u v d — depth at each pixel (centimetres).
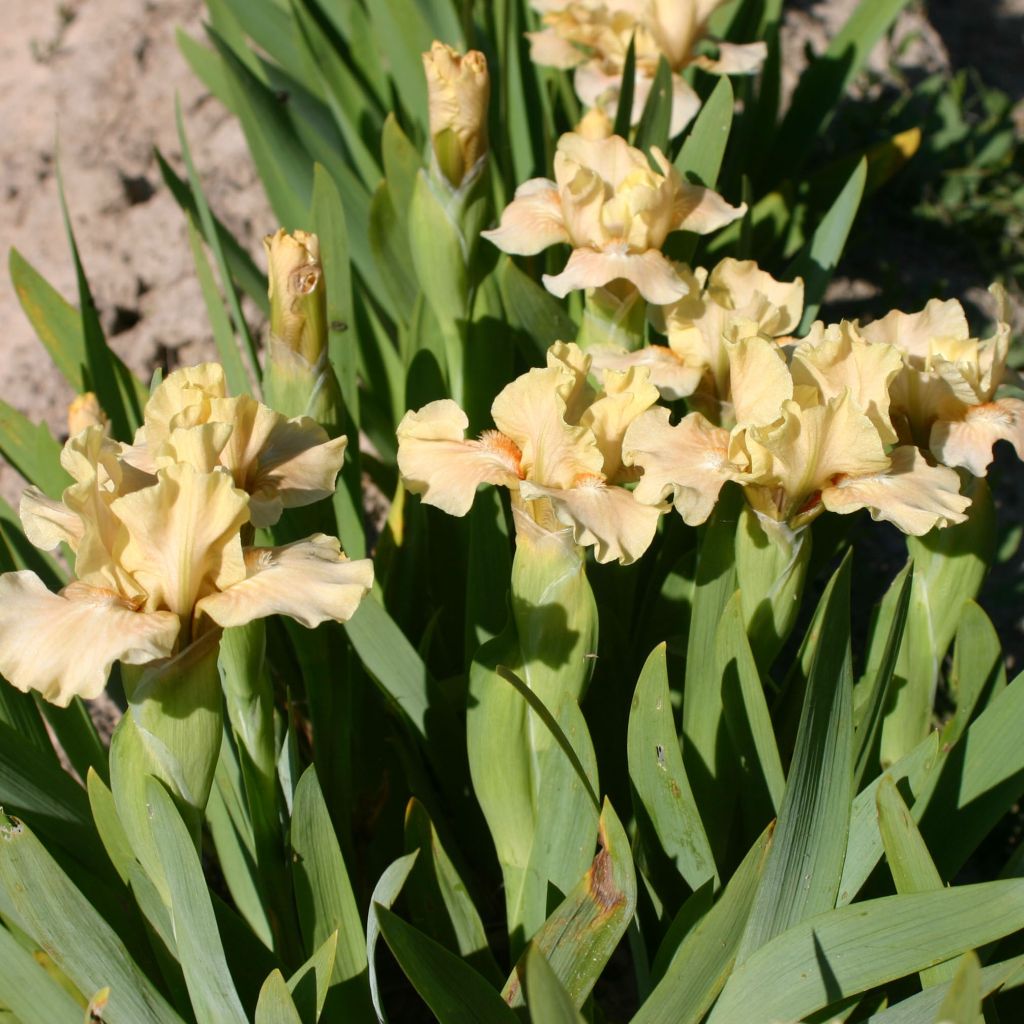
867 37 101
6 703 65
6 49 126
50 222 109
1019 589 90
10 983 59
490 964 64
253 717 61
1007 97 147
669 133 81
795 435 59
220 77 96
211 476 54
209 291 76
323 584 55
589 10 82
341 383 73
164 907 60
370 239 80
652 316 69
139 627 54
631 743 62
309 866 60
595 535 58
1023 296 121
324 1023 62
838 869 59
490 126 86
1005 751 63
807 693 57
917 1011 57
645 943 66
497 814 63
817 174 109
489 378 76
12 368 99
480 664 62
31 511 57
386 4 88
